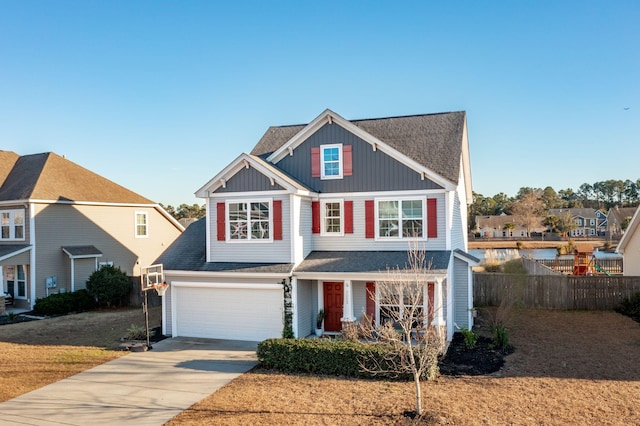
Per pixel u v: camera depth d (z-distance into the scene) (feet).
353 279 57.98
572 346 54.39
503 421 33.47
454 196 66.39
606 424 32.78
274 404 38.09
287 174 68.85
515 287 81.15
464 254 64.85
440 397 38.42
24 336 65.10
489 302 83.35
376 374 44.06
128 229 107.86
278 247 62.08
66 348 58.08
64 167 102.89
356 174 65.87
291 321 59.67
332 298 65.82
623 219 319.68
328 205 67.46
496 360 49.32
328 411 36.24
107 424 35.19
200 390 42.14
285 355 47.39
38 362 52.01
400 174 63.82
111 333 66.64
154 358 53.21
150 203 112.47
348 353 45.06
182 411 37.29
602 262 120.47
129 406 38.68
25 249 86.63
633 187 512.63
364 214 65.41
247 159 62.44
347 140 66.39
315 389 41.39
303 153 68.69
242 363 50.62
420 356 40.93
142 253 111.14
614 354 50.55
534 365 47.26
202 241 71.15
